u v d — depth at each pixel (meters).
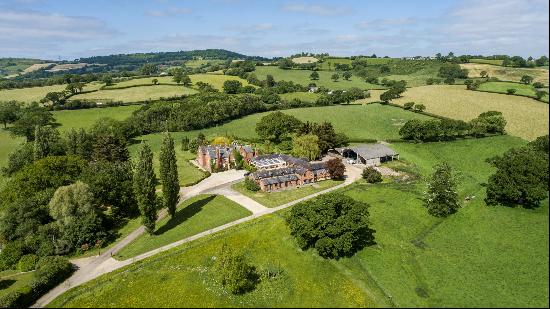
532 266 70.38
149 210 103.81
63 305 78.19
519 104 187.88
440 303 67.31
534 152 95.75
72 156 136.12
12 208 106.06
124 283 84.62
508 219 90.19
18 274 94.19
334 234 86.19
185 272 87.31
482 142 161.12
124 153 162.38
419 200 115.50
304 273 84.06
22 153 161.25
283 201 124.00
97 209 115.12
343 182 139.50
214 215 115.75
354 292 75.50
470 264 76.69
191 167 164.88
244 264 80.31
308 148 163.88
